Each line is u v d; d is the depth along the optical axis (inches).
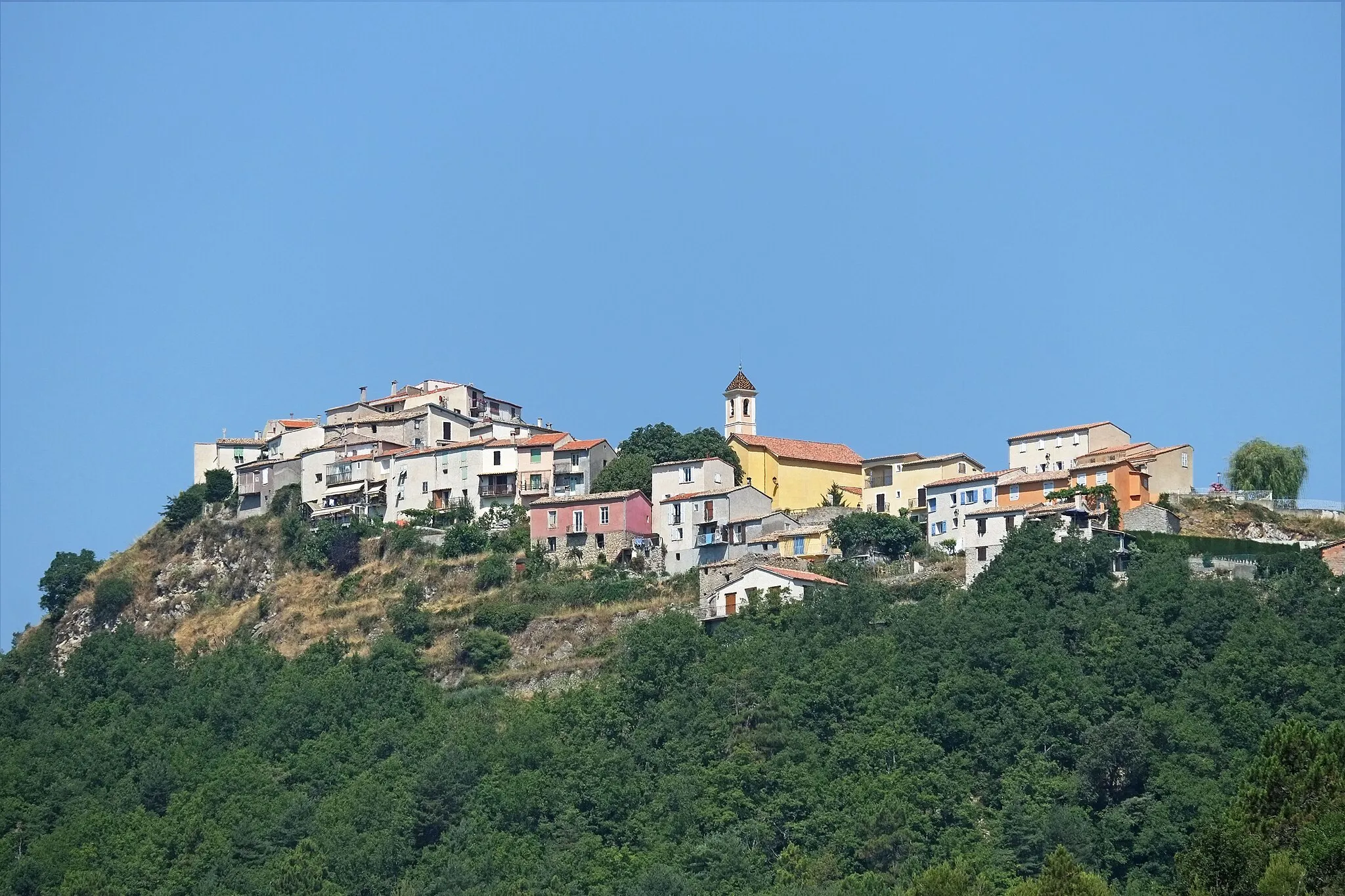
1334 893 6171.3
